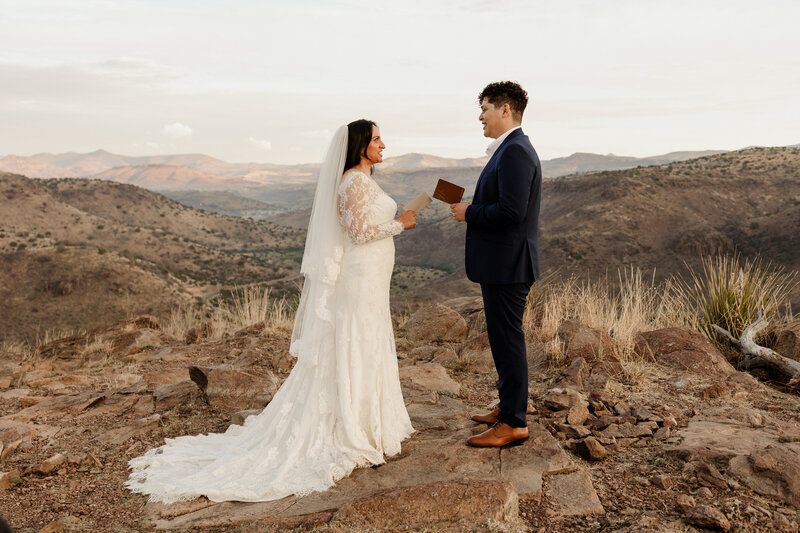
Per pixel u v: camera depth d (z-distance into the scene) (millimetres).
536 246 3324
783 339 5504
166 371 5895
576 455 3414
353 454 3299
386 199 3543
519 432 3383
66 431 4320
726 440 3322
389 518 2656
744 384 4613
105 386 5625
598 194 137000
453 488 2748
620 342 5430
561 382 4594
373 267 3494
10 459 3857
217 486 3168
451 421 3994
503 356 3371
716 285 6371
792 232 101000
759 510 2596
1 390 5660
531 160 3145
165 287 104500
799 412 4031
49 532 2762
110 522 2924
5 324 93062
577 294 6965
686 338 5418
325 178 3549
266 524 2754
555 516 2701
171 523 2859
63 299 100375
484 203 3334
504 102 3328
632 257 104375
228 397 4711
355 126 3504
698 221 113125
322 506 2885
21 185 179000
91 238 165125
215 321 8078
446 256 188500
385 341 3600
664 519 2615
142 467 3582
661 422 3766
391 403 3600
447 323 6895
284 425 3512
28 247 113938
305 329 3627
